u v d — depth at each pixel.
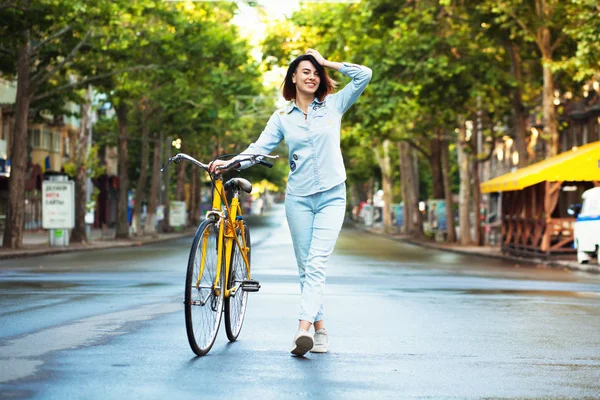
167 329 8.98
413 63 34.00
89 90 40.28
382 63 34.44
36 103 38.06
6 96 52.19
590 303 12.82
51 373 6.41
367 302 12.59
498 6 31.59
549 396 5.89
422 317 10.62
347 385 6.14
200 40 36.50
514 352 7.82
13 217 33.28
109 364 6.84
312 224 7.72
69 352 7.43
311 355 7.47
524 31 32.41
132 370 6.58
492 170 73.06
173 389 5.90
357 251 37.03
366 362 7.14
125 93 38.22
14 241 33.22
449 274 20.95
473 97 36.47
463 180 44.81
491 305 12.33
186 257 28.83
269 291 14.19
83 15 30.52
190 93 48.38
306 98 7.75
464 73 35.59
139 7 31.64
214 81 42.69
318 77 7.72
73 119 67.25
